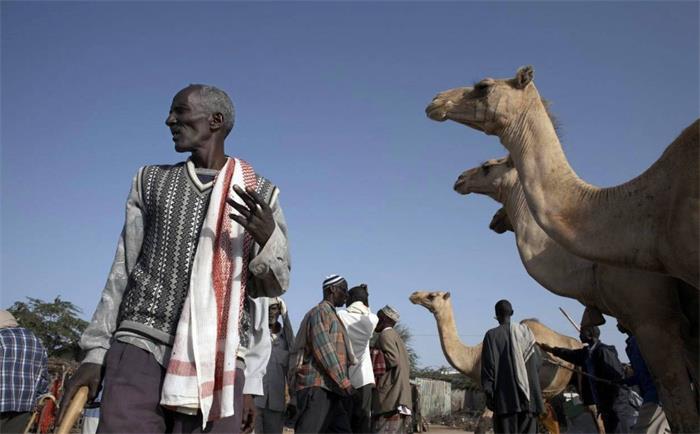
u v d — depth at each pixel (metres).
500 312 8.80
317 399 7.08
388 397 9.34
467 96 6.98
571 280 7.04
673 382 5.92
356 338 8.53
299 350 7.43
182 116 3.25
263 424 8.23
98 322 3.07
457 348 12.25
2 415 6.70
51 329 29.42
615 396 8.82
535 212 6.07
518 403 8.23
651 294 6.07
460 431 24.53
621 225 5.48
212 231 2.99
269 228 2.97
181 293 2.98
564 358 9.47
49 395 7.04
